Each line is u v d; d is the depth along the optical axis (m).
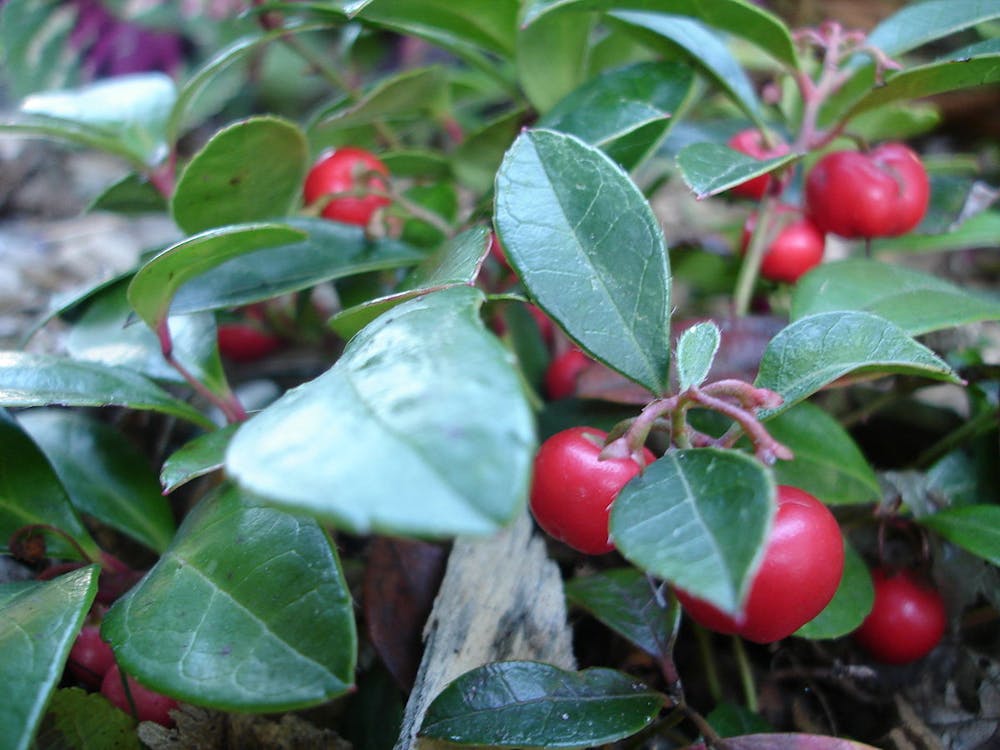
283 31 0.11
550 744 0.07
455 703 0.08
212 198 0.10
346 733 0.09
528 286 0.07
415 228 0.12
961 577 0.10
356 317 0.07
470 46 0.12
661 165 0.17
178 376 0.10
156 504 0.10
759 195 0.12
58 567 0.09
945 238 0.12
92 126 0.11
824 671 0.10
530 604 0.09
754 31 0.10
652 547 0.05
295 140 0.10
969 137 0.21
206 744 0.08
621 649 0.10
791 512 0.07
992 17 0.10
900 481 0.10
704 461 0.06
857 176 0.10
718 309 0.16
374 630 0.09
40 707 0.06
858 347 0.07
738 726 0.09
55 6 0.24
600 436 0.07
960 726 0.09
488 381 0.05
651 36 0.11
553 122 0.10
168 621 0.07
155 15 0.24
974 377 0.10
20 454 0.09
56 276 0.19
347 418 0.05
